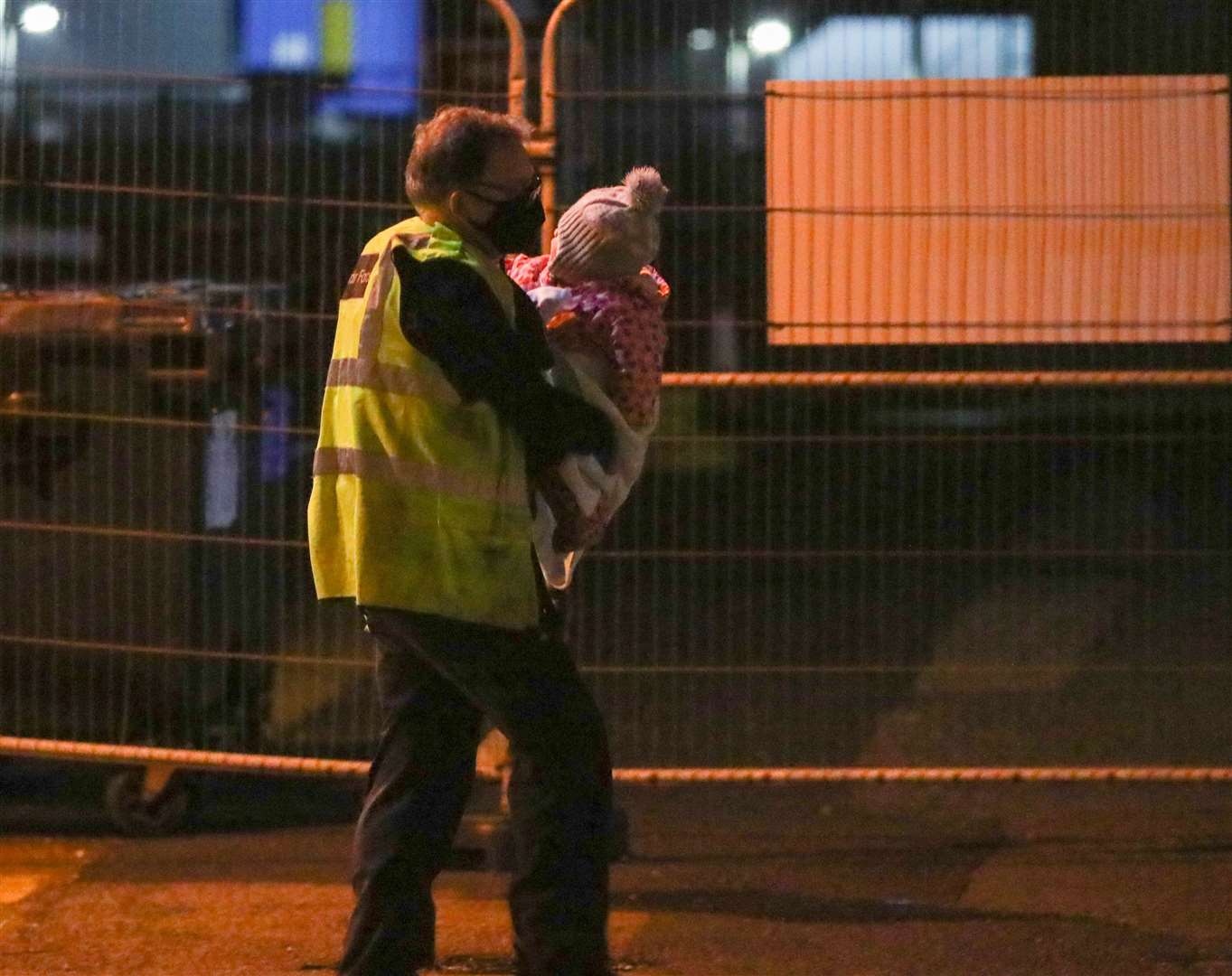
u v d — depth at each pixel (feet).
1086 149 69.15
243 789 78.84
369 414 44.70
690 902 63.16
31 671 71.51
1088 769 70.23
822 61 70.64
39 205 69.97
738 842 70.85
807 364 71.15
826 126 69.46
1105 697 89.76
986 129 69.15
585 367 45.83
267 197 69.31
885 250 69.46
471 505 44.16
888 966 56.39
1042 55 69.97
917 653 95.40
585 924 45.11
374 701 77.41
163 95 69.15
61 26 70.90
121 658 71.46
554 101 67.00
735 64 70.90
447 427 44.27
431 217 45.85
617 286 46.52
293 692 84.94
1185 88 68.85
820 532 81.05
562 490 46.01
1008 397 74.49
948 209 69.31
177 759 68.33
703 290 70.33
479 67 70.18
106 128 69.26
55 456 70.74
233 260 70.49
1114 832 71.56
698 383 67.26
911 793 77.92
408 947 45.65
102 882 65.21
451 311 43.14
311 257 70.13
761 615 91.15
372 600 44.21
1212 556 72.90
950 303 69.46
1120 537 77.15
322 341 70.03
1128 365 72.69
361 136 69.62
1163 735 84.07
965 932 59.62
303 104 69.36
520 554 44.78
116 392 70.59
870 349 71.15
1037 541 77.92
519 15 71.56
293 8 70.85
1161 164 69.15
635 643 83.35
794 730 85.40
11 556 71.10
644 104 70.18
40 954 57.16
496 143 45.37
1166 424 74.02
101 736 71.61
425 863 46.03
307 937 59.00
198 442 71.31
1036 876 65.77
